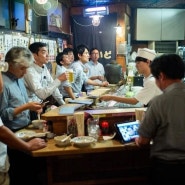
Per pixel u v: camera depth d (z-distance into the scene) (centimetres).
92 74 520
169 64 155
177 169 152
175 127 151
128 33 729
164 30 712
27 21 444
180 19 706
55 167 214
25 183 243
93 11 679
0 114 218
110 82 449
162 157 156
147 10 707
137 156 225
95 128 200
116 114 212
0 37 360
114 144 185
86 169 218
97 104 256
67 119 204
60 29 626
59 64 431
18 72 225
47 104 293
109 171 222
